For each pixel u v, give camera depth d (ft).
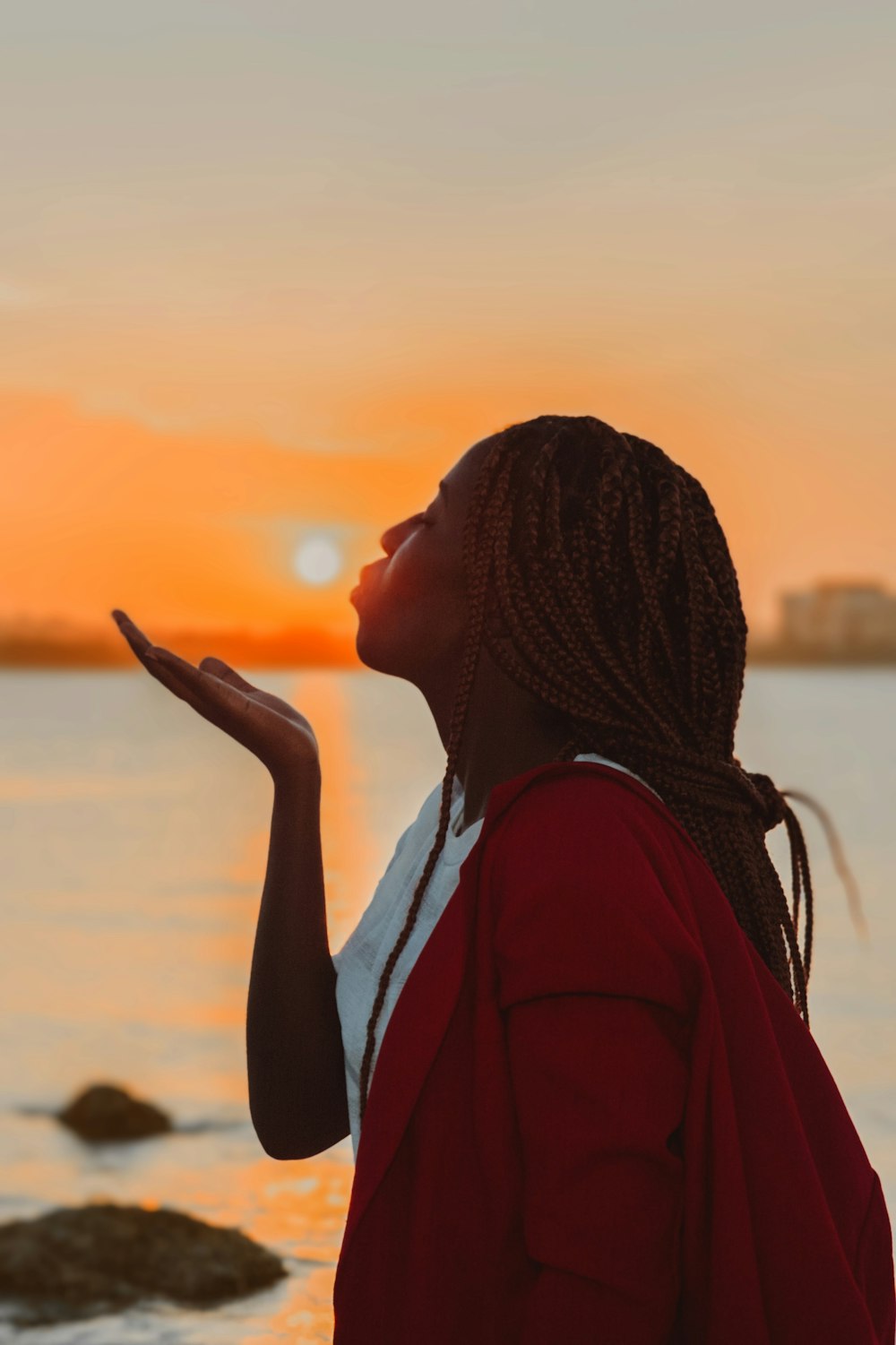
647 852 4.58
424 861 5.64
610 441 5.42
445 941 4.64
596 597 5.20
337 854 71.72
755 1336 4.17
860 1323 4.26
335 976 5.88
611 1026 4.25
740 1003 4.56
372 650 5.72
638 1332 4.05
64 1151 27.40
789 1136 4.42
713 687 5.35
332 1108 5.93
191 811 116.06
